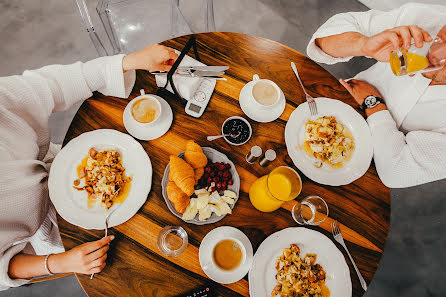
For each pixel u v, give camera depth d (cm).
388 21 148
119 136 123
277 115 132
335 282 113
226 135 126
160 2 204
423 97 140
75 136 125
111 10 196
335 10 289
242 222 119
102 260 108
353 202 125
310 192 125
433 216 235
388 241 228
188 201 113
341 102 134
